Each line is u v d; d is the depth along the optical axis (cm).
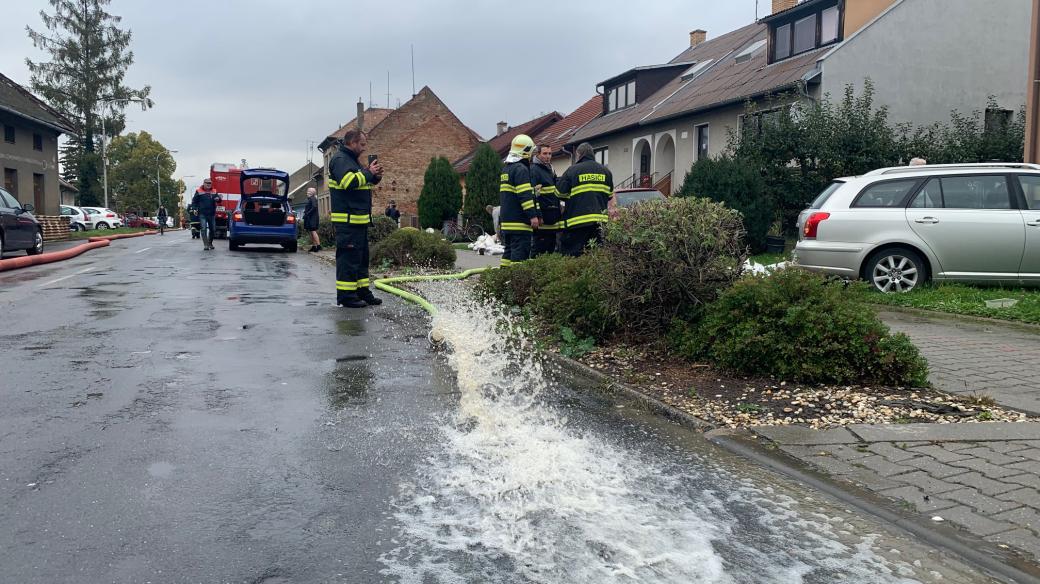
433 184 3728
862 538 284
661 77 3141
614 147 3139
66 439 379
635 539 278
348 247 888
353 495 314
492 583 245
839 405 460
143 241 2994
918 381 500
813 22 2222
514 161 908
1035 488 326
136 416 421
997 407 456
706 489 331
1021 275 926
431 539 275
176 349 619
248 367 554
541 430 413
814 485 337
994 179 945
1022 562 263
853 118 1688
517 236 918
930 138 1792
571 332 638
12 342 643
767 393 488
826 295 529
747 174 1588
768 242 1623
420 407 450
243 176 2250
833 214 973
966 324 773
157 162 9162
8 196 1652
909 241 941
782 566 260
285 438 387
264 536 276
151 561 256
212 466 345
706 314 575
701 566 258
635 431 420
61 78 5219
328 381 512
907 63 2019
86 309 855
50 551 262
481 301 876
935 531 287
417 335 704
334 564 256
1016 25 2102
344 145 895
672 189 2686
